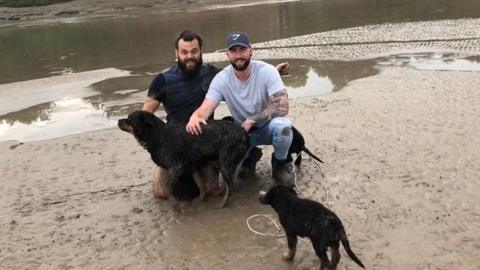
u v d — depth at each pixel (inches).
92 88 538.0
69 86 554.3
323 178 259.8
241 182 263.6
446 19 764.6
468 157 270.7
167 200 253.0
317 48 648.4
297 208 178.5
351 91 428.1
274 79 238.7
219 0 1483.8
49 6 1601.9
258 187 256.2
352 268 182.7
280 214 185.5
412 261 185.3
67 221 241.1
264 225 219.9
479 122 321.4
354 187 247.1
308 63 573.0
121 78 577.6
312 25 869.2
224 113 396.5
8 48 933.8
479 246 191.2
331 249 176.1
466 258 184.7
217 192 250.1
